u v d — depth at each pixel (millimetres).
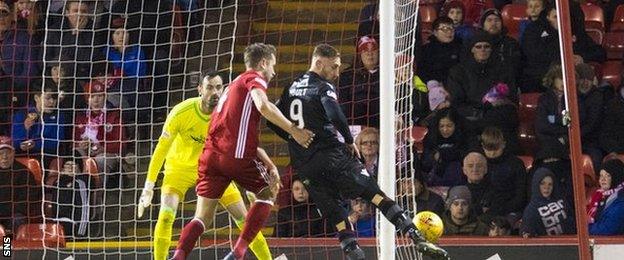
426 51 25359
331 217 17125
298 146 17109
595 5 28188
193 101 19422
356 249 16969
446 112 23562
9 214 22688
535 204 21781
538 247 20938
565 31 16031
